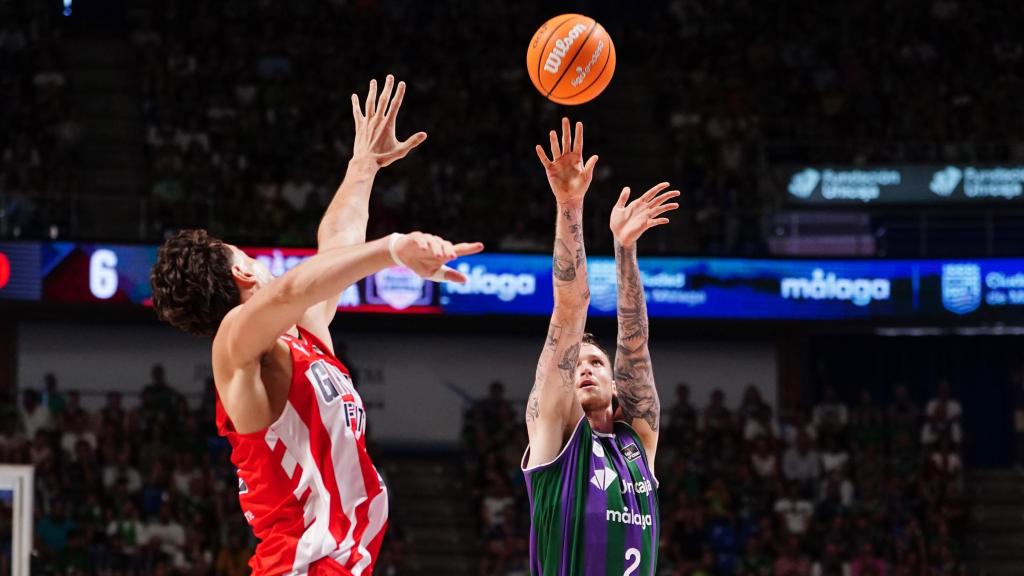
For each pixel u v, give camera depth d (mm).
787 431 19656
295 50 23234
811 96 23547
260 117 21984
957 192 20531
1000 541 19797
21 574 10609
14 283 17469
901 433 19844
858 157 21953
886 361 21734
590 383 4988
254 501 3592
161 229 19641
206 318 3590
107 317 19375
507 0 25078
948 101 23422
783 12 24891
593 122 22938
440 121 22531
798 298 19609
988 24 24406
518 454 18906
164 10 23312
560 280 4852
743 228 20703
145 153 21203
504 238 20703
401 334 20516
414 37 23906
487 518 18188
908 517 18875
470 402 20625
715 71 24062
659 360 21141
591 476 4859
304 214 20547
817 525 18203
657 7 25781
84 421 17734
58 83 21438
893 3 24812
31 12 22328
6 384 18953
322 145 21875
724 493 18438
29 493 10695
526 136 22609
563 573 4797
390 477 19500
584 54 5410
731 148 22188
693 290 19438
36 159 20312
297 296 3199
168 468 17516
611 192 21438
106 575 16078
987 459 21547
